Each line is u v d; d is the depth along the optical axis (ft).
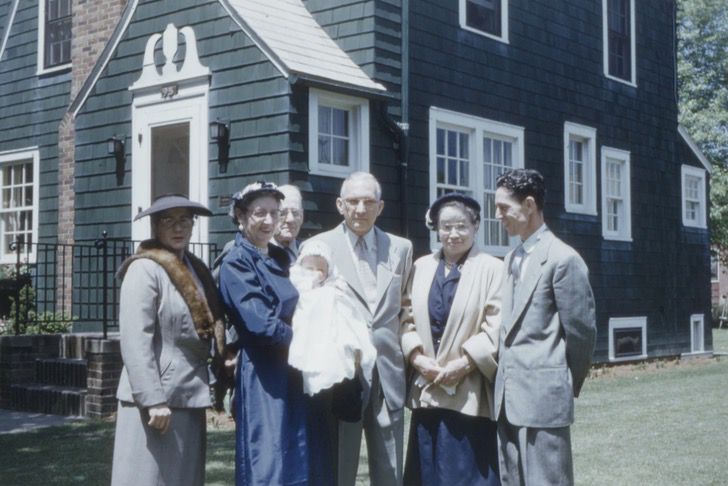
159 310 14.17
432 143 37.70
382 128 35.45
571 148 47.67
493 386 15.49
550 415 14.17
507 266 15.17
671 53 57.00
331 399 15.03
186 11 34.76
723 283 128.26
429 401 15.61
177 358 14.23
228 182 33.19
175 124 35.04
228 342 16.34
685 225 57.31
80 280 37.50
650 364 50.75
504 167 42.50
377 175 35.06
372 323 15.62
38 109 45.85
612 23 51.70
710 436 26.99
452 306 15.55
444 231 15.78
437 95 38.22
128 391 14.20
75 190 38.32
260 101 32.42
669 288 54.75
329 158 33.86
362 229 15.97
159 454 13.96
